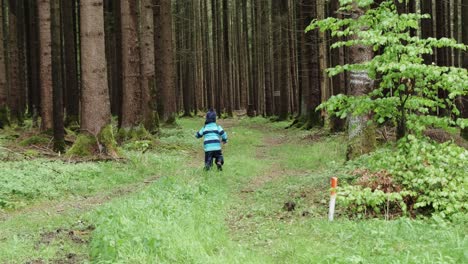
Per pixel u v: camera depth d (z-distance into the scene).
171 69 26.66
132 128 18.73
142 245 5.55
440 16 22.06
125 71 18.81
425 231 6.42
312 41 24.70
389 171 8.02
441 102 8.30
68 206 9.27
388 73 8.01
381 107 8.31
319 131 22.39
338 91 22.95
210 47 50.91
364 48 11.57
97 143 14.27
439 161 7.77
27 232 7.18
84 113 14.38
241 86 52.31
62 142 15.56
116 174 12.36
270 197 9.66
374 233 6.27
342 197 7.42
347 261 5.14
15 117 26.62
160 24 27.12
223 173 12.48
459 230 6.39
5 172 10.88
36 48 25.91
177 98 49.28
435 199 7.39
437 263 4.84
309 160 14.80
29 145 17.03
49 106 18.73
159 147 17.81
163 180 10.11
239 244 6.42
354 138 11.71
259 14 40.97
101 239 5.90
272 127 29.52
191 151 18.44
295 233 6.83
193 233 6.35
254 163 14.57
